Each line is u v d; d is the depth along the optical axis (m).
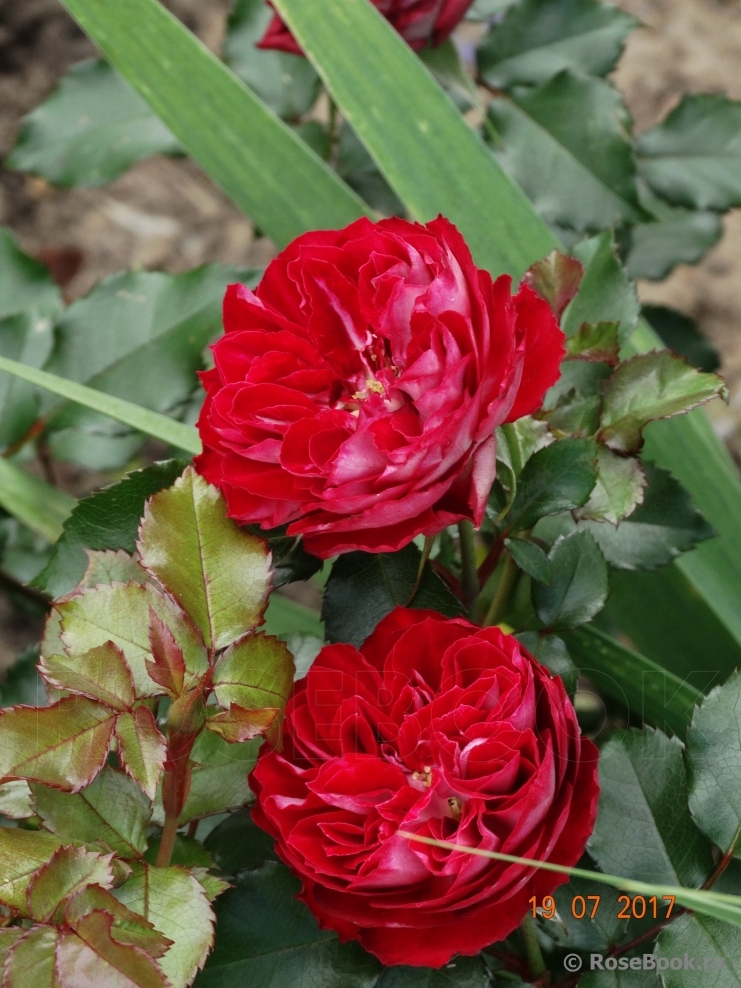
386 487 0.42
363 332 0.45
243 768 0.45
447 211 0.55
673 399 0.47
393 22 0.58
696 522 0.51
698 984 0.44
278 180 0.57
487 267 0.55
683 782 0.45
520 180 0.61
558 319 0.49
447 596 0.47
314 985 0.44
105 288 0.58
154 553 0.44
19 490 0.56
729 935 0.44
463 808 0.42
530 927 0.46
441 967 0.44
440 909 0.42
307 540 0.43
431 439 0.41
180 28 0.55
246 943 0.45
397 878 0.42
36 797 0.43
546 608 0.47
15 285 0.60
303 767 0.44
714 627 0.57
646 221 0.60
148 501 0.44
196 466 0.45
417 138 0.55
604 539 0.51
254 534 0.46
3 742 0.42
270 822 0.44
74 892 0.41
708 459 0.54
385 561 0.47
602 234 0.51
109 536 0.47
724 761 0.45
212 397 0.45
